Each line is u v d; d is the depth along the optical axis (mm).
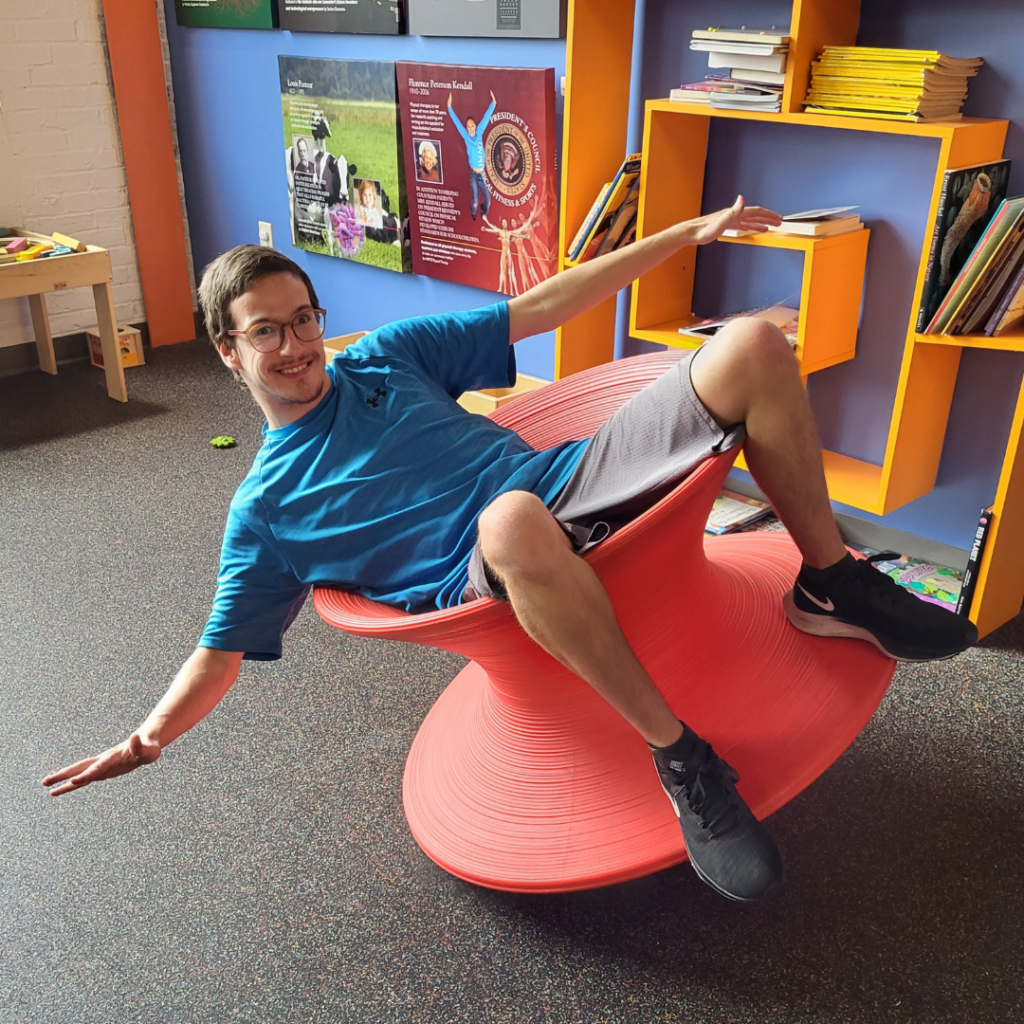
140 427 3816
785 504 1606
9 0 4027
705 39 2371
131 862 1824
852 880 1699
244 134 4359
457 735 1938
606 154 2854
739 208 1854
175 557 2877
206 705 1623
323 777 2020
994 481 2508
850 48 2203
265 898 1738
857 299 2574
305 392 1676
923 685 2203
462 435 1736
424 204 3650
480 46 3297
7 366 4398
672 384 1539
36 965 1628
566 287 1933
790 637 1749
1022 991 1486
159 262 4723
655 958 1577
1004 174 2219
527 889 1589
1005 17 2186
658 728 1456
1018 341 2092
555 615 1355
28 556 2898
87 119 4371
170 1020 1525
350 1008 1529
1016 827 1803
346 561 1669
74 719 2211
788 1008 1478
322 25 3770
